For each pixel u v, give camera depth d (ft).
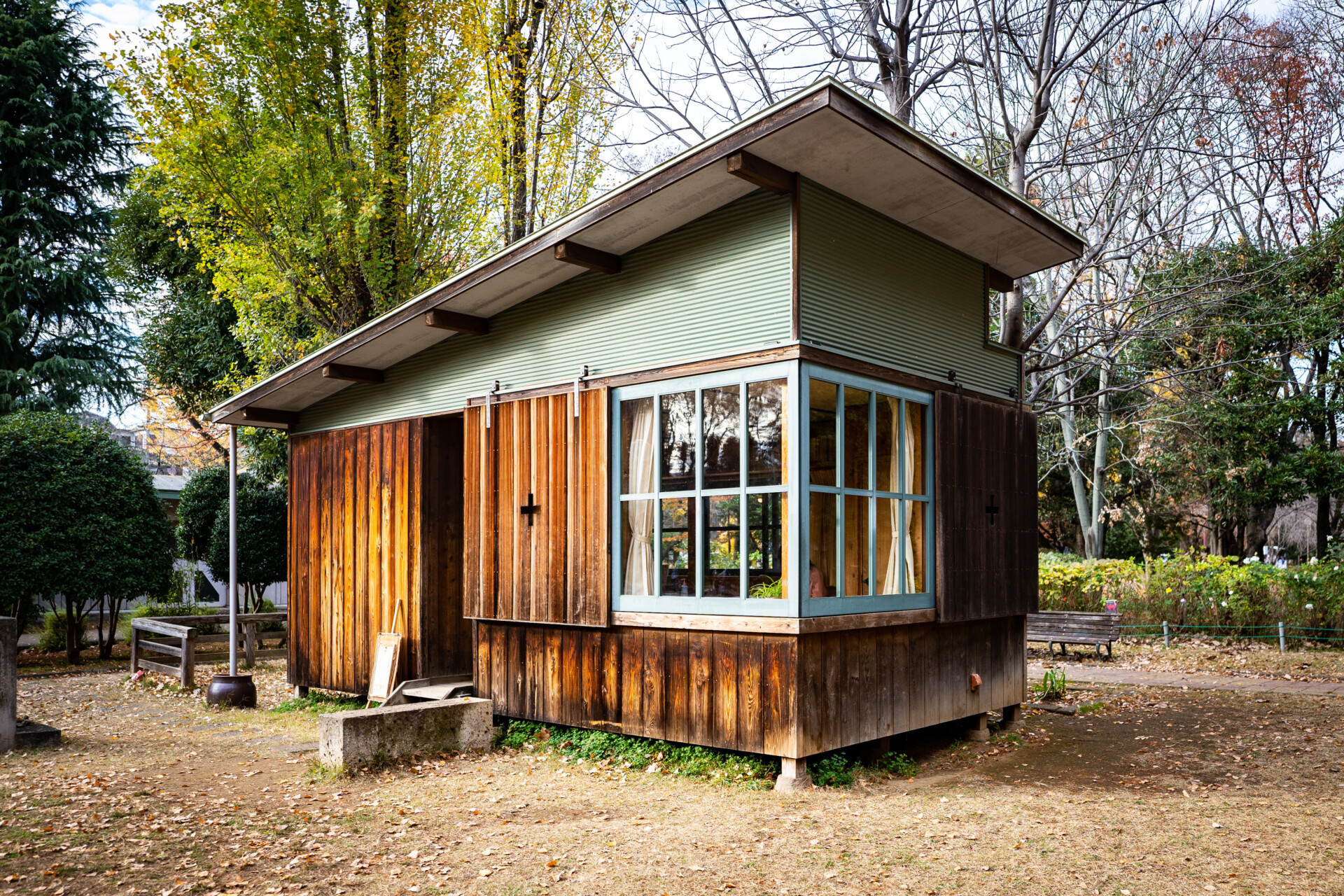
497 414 29.32
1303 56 75.41
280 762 25.76
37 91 82.02
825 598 22.47
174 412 95.91
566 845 17.66
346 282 47.26
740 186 23.08
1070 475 82.07
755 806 20.48
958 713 27.66
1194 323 59.16
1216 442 73.31
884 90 46.32
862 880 15.53
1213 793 21.70
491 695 29.27
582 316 27.55
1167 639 51.88
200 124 41.86
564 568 26.76
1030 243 28.22
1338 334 68.90
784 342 22.54
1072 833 18.15
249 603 63.00
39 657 52.70
